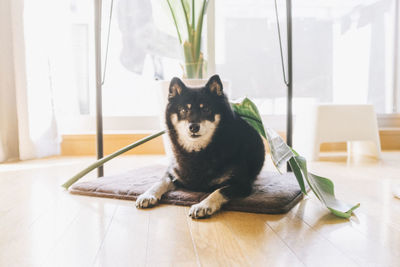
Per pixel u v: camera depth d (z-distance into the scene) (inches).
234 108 38.1
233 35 86.7
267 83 88.4
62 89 81.2
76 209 33.3
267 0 86.0
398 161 68.7
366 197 38.0
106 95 85.7
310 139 71.1
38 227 27.7
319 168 59.9
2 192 41.4
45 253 22.1
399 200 36.7
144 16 80.5
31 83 73.5
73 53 83.7
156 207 33.9
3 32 71.4
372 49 90.7
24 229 27.1
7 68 72.5
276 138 34.9
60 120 80.9
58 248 23.0
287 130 49.4
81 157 77.3
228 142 34.2
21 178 50.9
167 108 35.3
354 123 71.2
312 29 87.9
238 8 85.8
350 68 90.1
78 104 84.8
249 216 30.8
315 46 88.4
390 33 91.3
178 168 36.2
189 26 53.6
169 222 28.9
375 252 22.0
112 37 82.5
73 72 82.5
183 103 33.8
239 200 33.9
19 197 38.6
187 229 26.9
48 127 77.5
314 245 23.3
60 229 27.1
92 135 81.7
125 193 38.1
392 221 29.1
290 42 48.4
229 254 21.7
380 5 89.5
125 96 86.4
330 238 24.8
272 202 32.9
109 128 86.3
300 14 87.1
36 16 73.0
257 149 37.6
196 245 23.4
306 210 33.0
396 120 93.1
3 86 71.3
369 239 24.6
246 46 87.1
